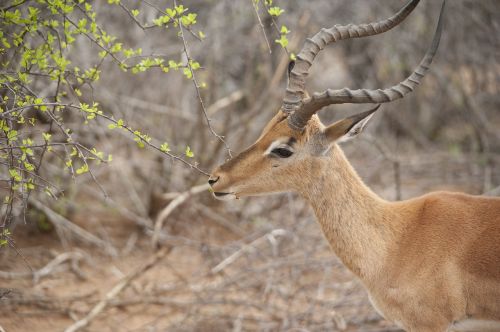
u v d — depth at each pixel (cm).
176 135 1694
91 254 1462
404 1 2033
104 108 1552
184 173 1612
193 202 1587
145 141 832
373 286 895
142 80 1712
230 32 1789
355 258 898
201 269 1397
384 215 901
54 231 1522
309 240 1451
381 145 1784
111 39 910
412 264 869
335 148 901
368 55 2144
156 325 1190
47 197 1447
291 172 893
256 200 1681
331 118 2042
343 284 1305
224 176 891
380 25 871
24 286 1291
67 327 1176
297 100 889
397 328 1164
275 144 881
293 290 1291
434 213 888
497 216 867
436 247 864
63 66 836
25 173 1022
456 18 2042
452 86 2120
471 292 854
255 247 1367
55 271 1367
